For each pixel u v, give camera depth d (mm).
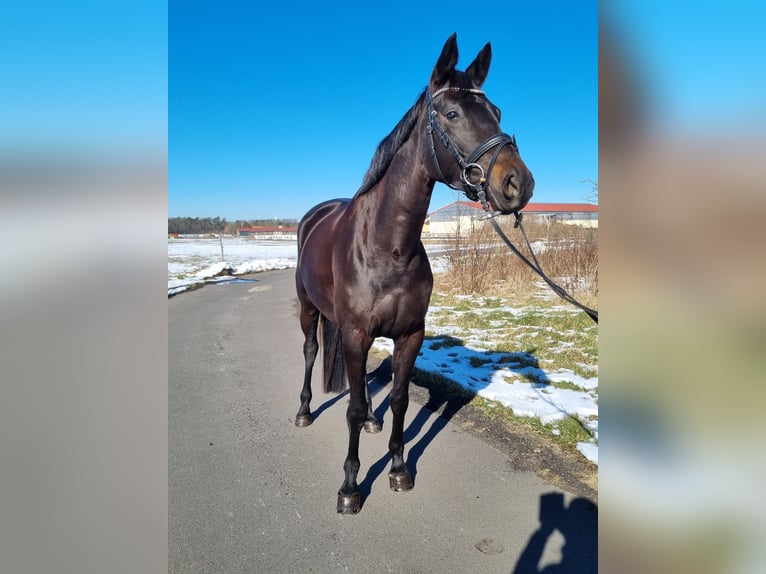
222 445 2965
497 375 4117
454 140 1815
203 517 2203
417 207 2033
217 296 10109
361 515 2221
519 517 2168
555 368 4293
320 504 2316
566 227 10531
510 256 10023
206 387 4113
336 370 3266
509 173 1649
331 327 3221
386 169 2166
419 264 2209
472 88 1880
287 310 8297
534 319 6449
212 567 1867
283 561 1904
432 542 2010
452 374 4141
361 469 2656
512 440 2938
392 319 2201
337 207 3100
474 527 2104
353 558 1919
